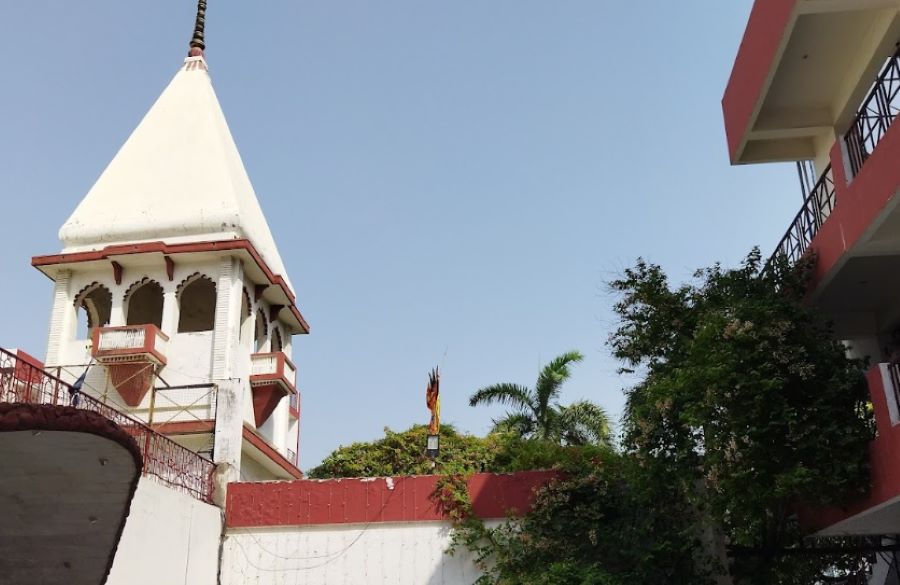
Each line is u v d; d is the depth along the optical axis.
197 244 23.42
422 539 15.66
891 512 13.70
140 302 26.45
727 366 11.98
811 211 13.80
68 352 23.39
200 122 26.59
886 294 13.92
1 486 11.00
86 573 12.39
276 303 26.06
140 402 22.20
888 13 12.35
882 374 11.20
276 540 15.95
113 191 25.09
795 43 13.36
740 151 15.51
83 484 11.06
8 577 12.45
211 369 22.62
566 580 13.89
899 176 10.20
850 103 14.31
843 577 16.73
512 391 31.53
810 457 11.91
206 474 16.14
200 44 29.17
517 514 15.45
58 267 23.89
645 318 14.00
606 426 30.59
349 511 15.97
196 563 14.95
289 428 26.45
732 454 11.84
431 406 19.70
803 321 12.74
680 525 14.18
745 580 14.34
